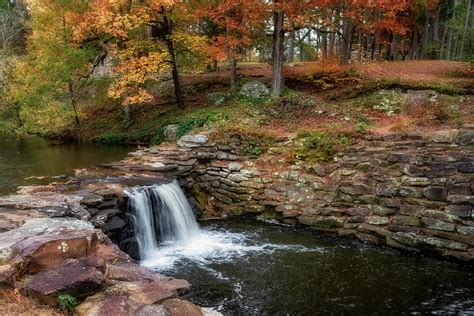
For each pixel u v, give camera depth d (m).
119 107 22.09
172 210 9.32
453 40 32.94
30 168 12.63
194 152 11.87
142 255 8.26
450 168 8.62
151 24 16.56
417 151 9.53
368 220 9.33
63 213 6.11
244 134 12.06
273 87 15.48
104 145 17.72
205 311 3.71
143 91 16.36
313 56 29.66
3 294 3.38
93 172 10.33
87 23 15.98
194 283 7.11
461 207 8.22
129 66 15.97
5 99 17.73
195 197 11.27
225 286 7.02
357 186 9.62
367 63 17.19
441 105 12.30
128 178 9.73
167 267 7.78
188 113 16.77
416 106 12.66
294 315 6.14
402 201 9.02
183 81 22.20
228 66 26.86
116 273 3.97
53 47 17.03
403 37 31.28
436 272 7.72
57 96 17.95
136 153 12.45
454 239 8.24
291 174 10.75
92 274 3.57
